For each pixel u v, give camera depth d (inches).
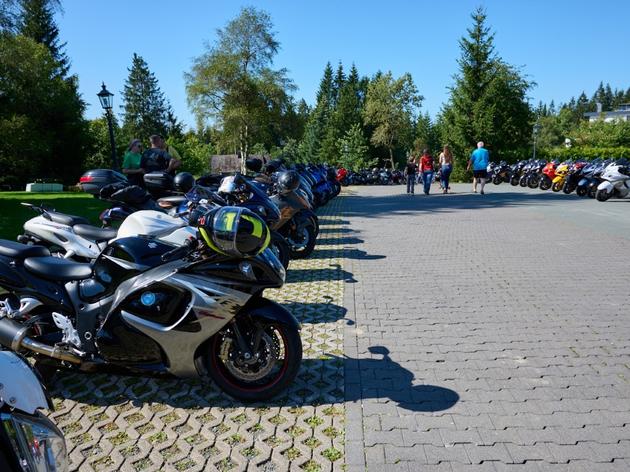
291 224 326.0
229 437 135.3
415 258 339.6
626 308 229.9
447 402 150.0
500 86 1579.7
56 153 1587.1
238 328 145.6
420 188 1088.2
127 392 160.2
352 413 144.9
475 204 660.7
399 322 216.5
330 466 122.4
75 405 153.3
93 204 652.1
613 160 683.4
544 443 129.1
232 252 134.3
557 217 510.6
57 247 213.8
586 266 307.1
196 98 1961.1
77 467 124.6
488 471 118.6
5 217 502.0
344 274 299.3
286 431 137.6
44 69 1529.3
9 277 155.3
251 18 1915.6
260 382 150.5
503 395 153.6
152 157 387.5
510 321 215.8
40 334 157.2
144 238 153.4
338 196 873.5
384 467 121.0
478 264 318.7
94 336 151.3
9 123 1272.1
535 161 986.1
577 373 167.2
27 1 756.6
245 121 1940.2
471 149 1576.0
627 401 149.1
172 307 141.7
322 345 193.2
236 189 263.9
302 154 3065.9
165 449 131.0
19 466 74.2
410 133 2647.6
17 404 76.9
